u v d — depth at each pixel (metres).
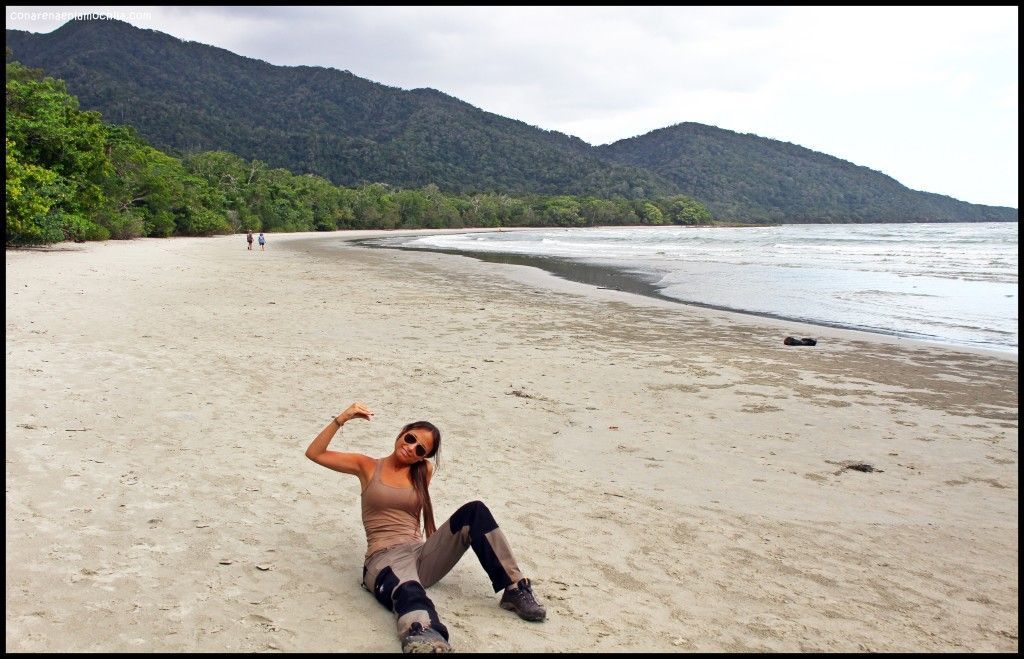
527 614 3.58
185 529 4.34
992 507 5.76
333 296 18.95
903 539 5.08
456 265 34.03
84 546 3.96
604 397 9.02
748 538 4.94
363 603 3.61
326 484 5.41
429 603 3.29
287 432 6.72
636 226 191.88
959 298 21.19
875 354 12.58
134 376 8.44
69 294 16.08
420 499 3.79
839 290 23.47
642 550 4.62
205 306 15.61
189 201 69.44
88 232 44.84
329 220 112.44
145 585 3.57
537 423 7.71
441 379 9.52
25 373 8.09
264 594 3.60
